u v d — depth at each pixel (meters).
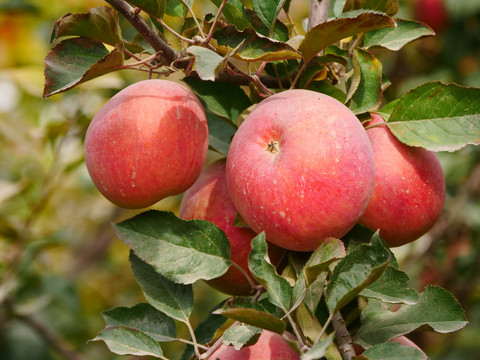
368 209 1.79
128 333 1.72
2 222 3.49
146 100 1.72
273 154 1.62
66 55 1.71
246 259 1.88
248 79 1.86
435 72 4.06
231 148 1.71
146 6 1.71
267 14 1.93
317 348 1.34
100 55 1.75
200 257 1.76
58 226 4.52
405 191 1.78
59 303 4.33
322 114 1.62
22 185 3.46
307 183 1.56
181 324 4.33
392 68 4.13
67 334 4.52
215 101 1.95
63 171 3.54
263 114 1.68
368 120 1.86
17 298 3.78
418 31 2.10
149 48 2.06
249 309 1.41
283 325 1.44
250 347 1.67
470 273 3.75
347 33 1.72
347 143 1.60
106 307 4.83
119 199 1.76
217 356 1.71
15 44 4.40
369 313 1.74
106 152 1.71
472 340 4.27
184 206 2.00
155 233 1.76
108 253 5.12
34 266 4.04
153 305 1.85
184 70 1.90
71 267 4.84
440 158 3.75
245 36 1.75
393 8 2.08
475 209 3.78
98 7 1.65
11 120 3.90
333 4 2.41
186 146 1.73
